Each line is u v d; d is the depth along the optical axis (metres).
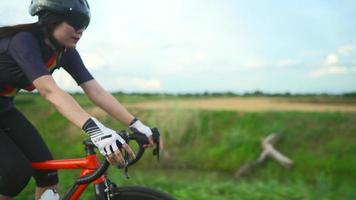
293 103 12.02
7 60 2.51
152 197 2.49
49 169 2.65
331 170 8.65
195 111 10.59
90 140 2.51
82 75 2.79
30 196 4.95
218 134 10.13
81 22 2.55
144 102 11.70
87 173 2.52
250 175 8.88
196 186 5.93
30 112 11.96
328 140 9.41
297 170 8.81
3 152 2.53
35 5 2.53
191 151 9.82
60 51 2.62
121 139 2.28
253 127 10.16
